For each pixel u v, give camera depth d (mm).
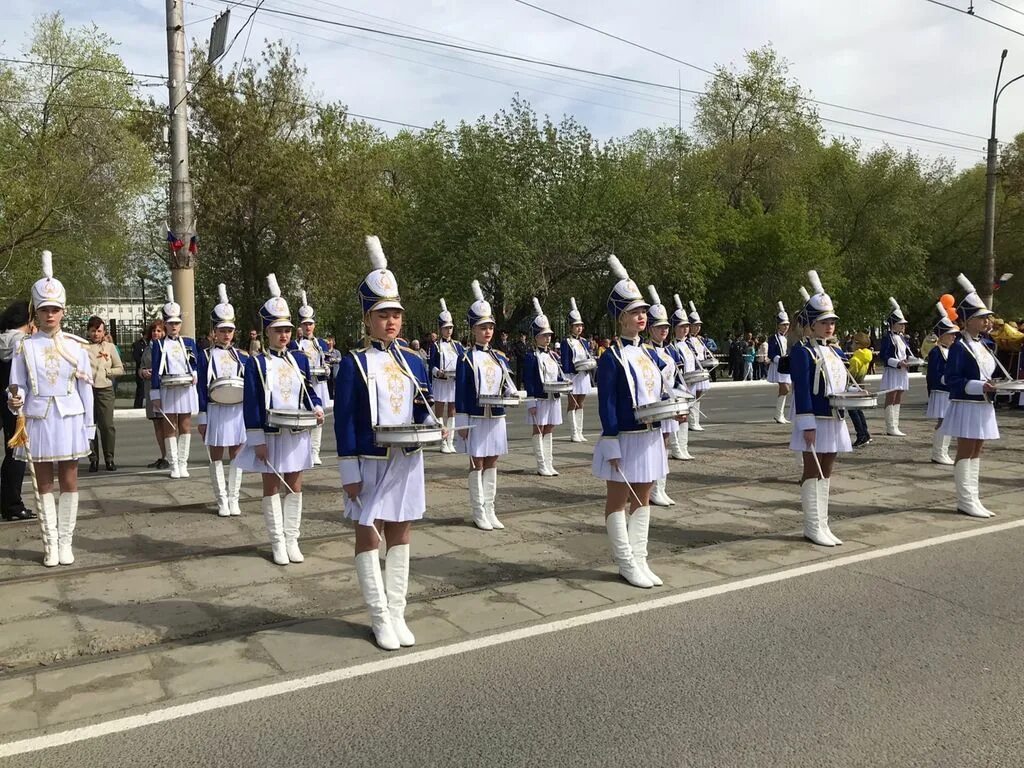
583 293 35906
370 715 4211
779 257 37938
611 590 6125
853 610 5699
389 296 5164
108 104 26781
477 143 31359
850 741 3932
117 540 7625
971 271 47844
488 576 6547
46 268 6957
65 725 4098
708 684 4551
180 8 18219
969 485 8508
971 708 4258
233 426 8422
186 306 18938
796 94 42844
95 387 11422
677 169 37562
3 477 8336
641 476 6152
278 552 6863
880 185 42656
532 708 4285
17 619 5586
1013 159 44469
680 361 13484
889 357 14719
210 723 4125
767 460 12117
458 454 12828
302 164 27266
